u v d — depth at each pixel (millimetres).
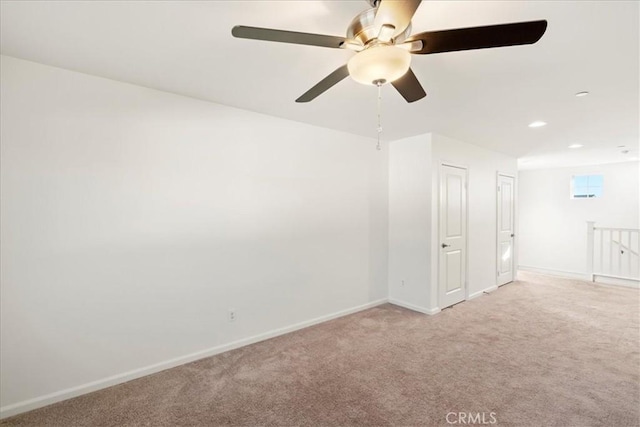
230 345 2840
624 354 2691
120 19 1549
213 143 2734
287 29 1636
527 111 2936
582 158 5605
